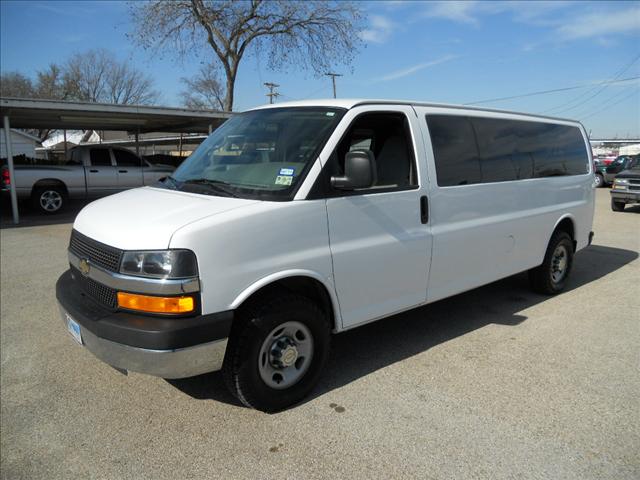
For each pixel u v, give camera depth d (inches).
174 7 864.9
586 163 244.2
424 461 110.1
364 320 144.5
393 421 125.4
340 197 133.2
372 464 109.3
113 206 138.0
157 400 138.1
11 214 545.0
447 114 167.8
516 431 121.0
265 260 119.5
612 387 142.6
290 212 123.3
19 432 124.3
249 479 105.1
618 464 108.9
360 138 143.7
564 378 148.2
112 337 112.0
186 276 108.7
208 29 892.0
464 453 112.7
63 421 128.7
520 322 195.3
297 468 108.3
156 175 605.3
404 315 204.2
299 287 139.0
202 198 129.3
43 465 111.5
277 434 120.6
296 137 138.9
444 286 167.0
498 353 165.9
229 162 146.9
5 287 254.2
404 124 153.1
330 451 113.8
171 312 109.0
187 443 118.0
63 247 358.3
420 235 153.9
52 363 162.9
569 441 117.0
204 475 106.7
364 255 139.1
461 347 170.7
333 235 132.2
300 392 132.4
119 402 137.4
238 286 115.3
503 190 185.3
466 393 139.3
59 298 134.5
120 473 108.2
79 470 109.6
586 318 200.1
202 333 110.7
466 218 170.2
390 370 153.3
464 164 170.1
